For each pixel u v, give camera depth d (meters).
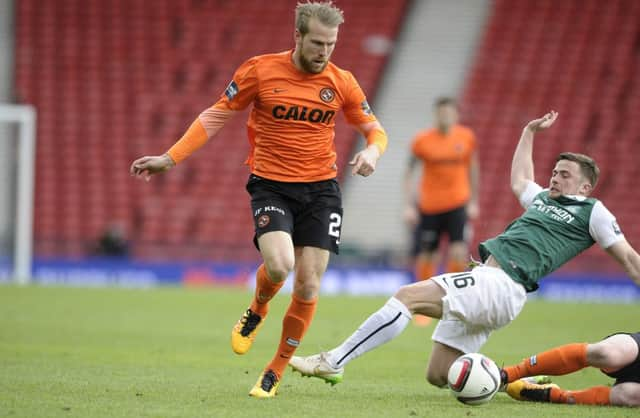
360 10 113.69
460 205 51.53
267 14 114.94
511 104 104.75
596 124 102.12
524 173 26.44
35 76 109.50
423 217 52.34
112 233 90.62
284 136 24.30
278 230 23.66
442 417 21.20
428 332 47.28
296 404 22.88
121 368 29.83
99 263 87.75
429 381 24.95
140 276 87.62
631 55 107.50
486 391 22.69
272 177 24.38
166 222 97.81
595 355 23.11
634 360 23.28
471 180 52.00
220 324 48.06
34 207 99.38
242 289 81.44
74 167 102.25
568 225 24.30
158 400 23.03
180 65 111.00
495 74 107.25
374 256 88.88
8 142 103.50
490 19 111.81
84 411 21.27
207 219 97.88
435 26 112.19
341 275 84.44
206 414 21.02
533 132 26.73
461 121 103.19
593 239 24.48
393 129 104.25
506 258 23.92
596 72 106.56
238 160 101.88
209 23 114.44
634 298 81.81
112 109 107.12
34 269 88.12
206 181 100.38
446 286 23.44
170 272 87.44
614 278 82.12
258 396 23.97
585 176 24.75
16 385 25.38
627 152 99.31
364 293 83.81
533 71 107.19
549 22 110.75
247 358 33.81
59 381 26.30
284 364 24.50
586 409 22.80
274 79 24.19
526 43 109.50
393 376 29.70
